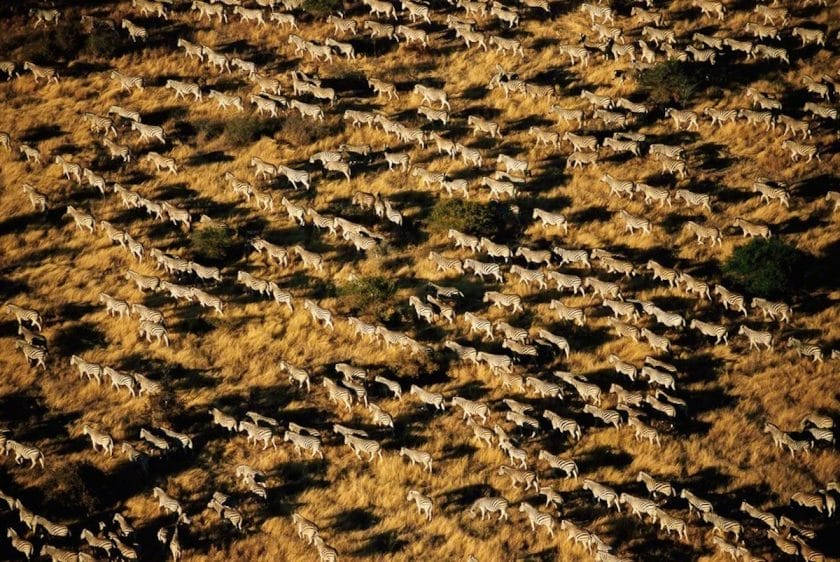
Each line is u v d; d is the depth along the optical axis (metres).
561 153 168.62
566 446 124.50
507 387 132.12
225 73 189.62
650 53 184.00
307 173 162.88
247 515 117.81
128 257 153.62
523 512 116.69
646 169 164.75
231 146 174.12
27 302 145.38
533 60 189.12
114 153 169.88
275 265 151.75
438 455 124.19
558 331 140.12
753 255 143.25
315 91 180.00
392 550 113.44
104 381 134.38
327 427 128.38
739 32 190.88
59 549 112.56
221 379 134.62
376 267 150.25
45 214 160.75
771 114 168.50
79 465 122.56
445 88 183.62
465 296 146.12
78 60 192.62
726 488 118.62
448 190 161.62
